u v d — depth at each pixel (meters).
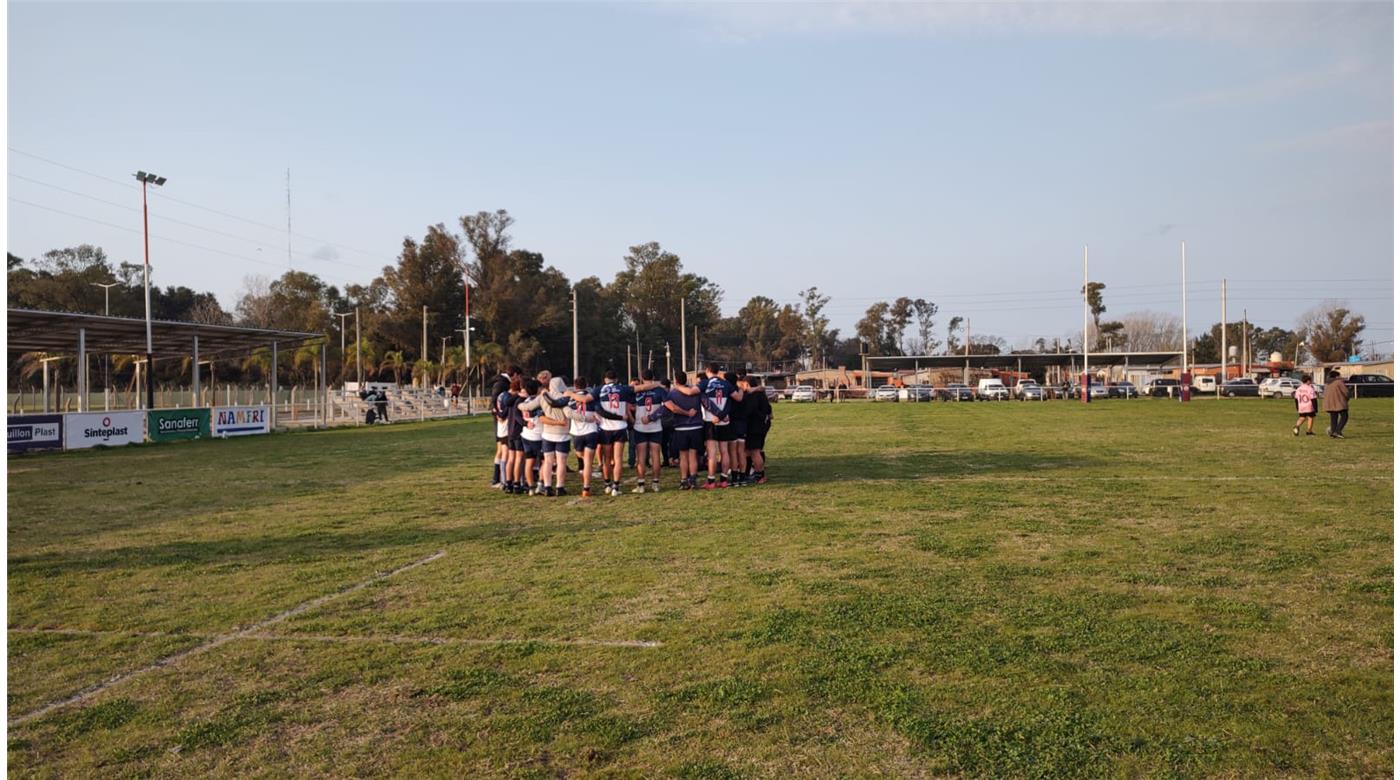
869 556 7.91
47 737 4.30
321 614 6.34
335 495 13.14
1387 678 4.67
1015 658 5.05
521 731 4.25
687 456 13.00
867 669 4.93
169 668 5.26
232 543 9.23
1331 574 6.95
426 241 91.88
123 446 25.42
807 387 62.88
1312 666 4.86
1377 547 7.98
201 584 7.35
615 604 6.43
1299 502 10.82
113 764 4.00
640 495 12.48
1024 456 17.44
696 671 4.97
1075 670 4.85
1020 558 7.72
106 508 12.05
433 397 56.19
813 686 4.69
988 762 3.81
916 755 3.89
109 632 6.01
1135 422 29.20
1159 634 5.44
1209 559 7.57
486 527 9.95
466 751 4.05
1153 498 11.34
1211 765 3.75
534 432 12.71
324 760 3.99
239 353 41.22
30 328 30.30
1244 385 61.44
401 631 5.89
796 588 6.76
